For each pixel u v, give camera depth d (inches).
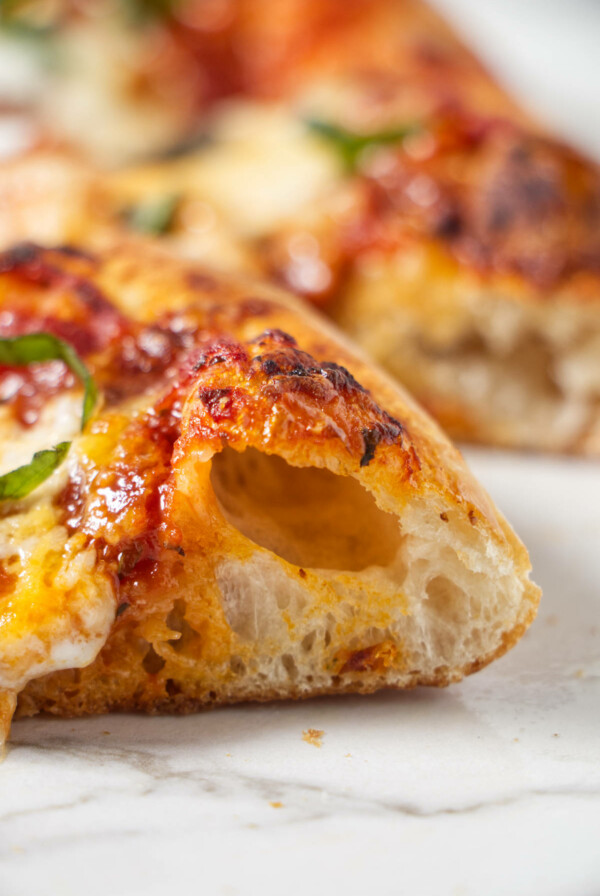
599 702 7.2
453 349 10.0
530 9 18.5
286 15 13.7
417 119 10.6
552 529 8.6
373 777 6.7
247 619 7.0
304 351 7.2
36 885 6.2
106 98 12.9
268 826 6.5
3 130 12.2
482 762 6.8
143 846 6.4
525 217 10.0
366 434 6.9
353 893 6.2
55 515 7.0
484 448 10.0
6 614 6.8
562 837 6.5
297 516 7.3
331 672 7.1
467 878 6.3
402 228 10.0
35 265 8.0
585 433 9.9
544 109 15.8
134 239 8.8
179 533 6.9
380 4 13.6
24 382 7.4
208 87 13.8
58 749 6.8
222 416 6.9
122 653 7.0
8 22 13.3
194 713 7.1
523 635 7.4
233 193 10.3
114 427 7.1
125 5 13.7
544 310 9.7
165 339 7.6
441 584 7.1
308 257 10.0
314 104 11.6
